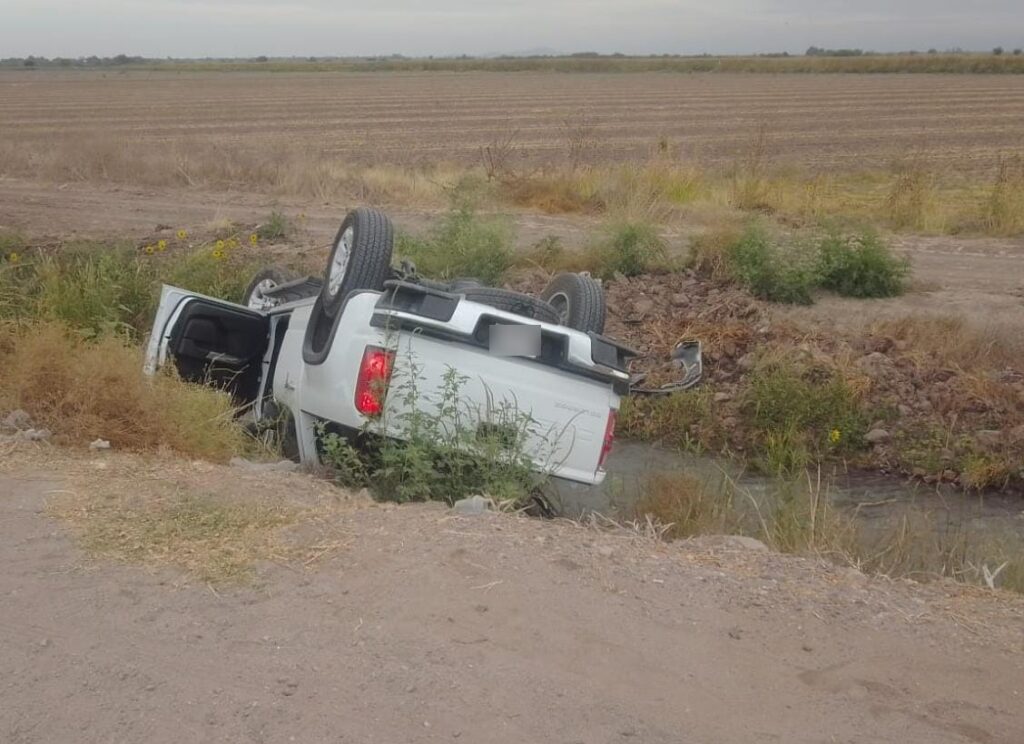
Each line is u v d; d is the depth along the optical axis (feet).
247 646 12.17
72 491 16.51
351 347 19.39
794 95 236.43
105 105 207.72
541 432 19.80
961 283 44.14
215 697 11.16
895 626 14.06
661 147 70.44
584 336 20.26
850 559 19.04
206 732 10.57
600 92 260.21
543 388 19.75
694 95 240.12
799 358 34.42
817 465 30.99
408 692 11.35
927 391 33.17
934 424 31.83
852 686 12.39
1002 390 32.65
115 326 28.99
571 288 23.81
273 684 11.42
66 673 11.56
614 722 11.15
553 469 19.94
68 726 10.64
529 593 13.74
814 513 20.75
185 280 36.94
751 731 11.30
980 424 31.76
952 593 15.90
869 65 396.98
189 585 13.56
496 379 19.48
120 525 15.26
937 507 28.09
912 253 50.67
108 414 19.86
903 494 29.07
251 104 211.41
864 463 31.09
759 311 38.01
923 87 271.08
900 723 11.70
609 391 20.33
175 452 19.74
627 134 130.00
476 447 18.86
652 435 32.81
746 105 198.18
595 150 92.17
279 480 18.08
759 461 30.58
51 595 13.20
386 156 98.17
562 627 13.01
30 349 21.50
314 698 11.18
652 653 12.66
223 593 13.38
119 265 36.27
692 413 32.99
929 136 129.39
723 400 33.53
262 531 15.25
